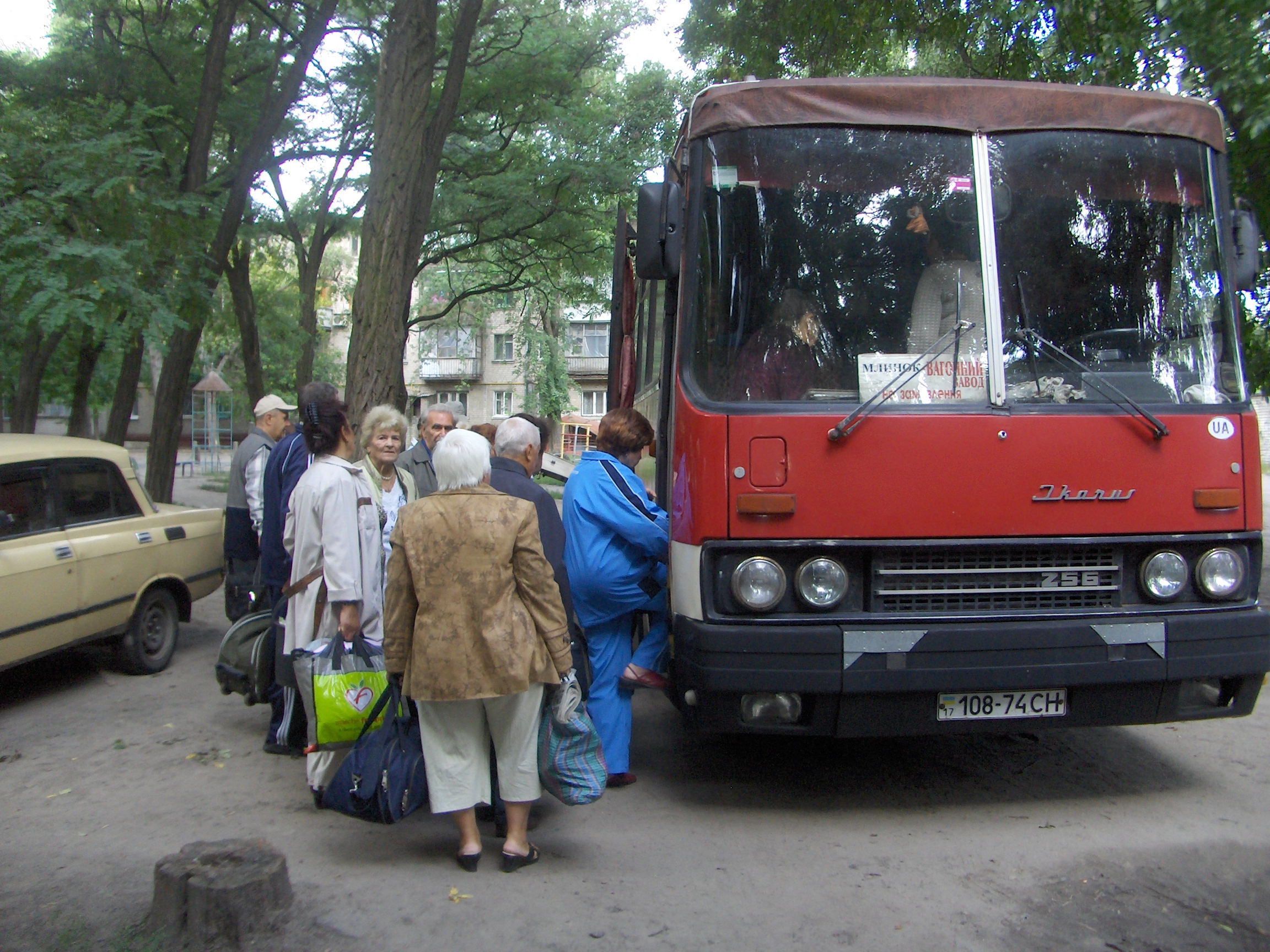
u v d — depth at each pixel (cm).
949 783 524
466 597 398
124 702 673
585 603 515
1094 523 450
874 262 470
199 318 1054
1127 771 536
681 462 462
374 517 468
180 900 354
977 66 1205
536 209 1859
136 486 753
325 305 4288
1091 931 360
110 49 1346
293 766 547
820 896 390
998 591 448
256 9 1520
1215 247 495
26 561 637
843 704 439
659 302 706
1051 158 483
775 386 458
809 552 445
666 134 2059
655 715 668
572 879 407
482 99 1720
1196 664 447
